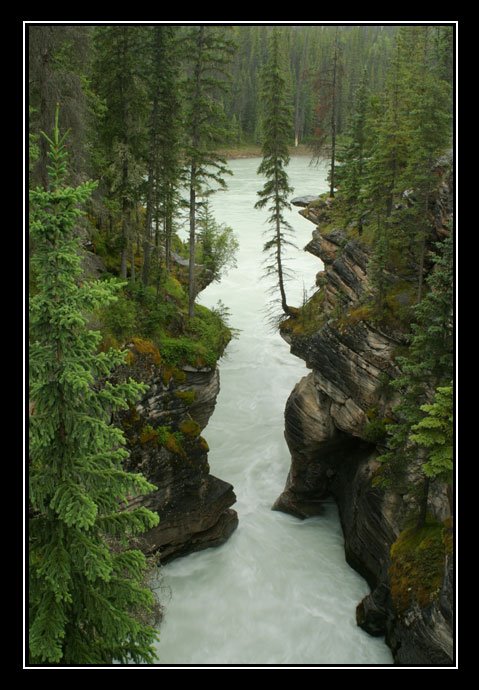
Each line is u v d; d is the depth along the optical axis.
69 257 9.33
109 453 10.59
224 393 36.12
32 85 17.59
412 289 24.00
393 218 24.81
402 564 18.58
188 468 23.58
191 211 27.89
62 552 9.74
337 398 25.02
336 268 28.92
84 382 9.16
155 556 20.42
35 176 17.53
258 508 28.08
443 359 16.94
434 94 22.19
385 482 19.69
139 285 26.05
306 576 24.17
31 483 9.77
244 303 46.28
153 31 24.59
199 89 26.25
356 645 20.86
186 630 21.39
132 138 26.03
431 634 16.38
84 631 10.91
